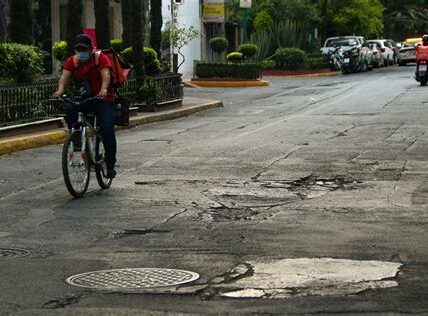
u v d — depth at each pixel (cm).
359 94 3222
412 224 908
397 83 3834
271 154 1496
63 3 4028
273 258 762
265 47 5131
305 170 1301
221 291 658
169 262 754
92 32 2977
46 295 654
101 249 811
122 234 878
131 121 2186
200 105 2755
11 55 1972
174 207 1024
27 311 614
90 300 639
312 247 803
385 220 931
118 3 4372
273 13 5506
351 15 6366
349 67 5081
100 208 1024
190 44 5162
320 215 962
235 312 605
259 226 906
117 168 1359
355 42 5453
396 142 1648
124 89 2389
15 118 1802
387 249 793
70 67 1125
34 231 899
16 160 1516
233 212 991
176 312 607
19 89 1819
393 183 1176
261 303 626
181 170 1327
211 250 798
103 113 1138
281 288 664
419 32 9175
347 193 1106
